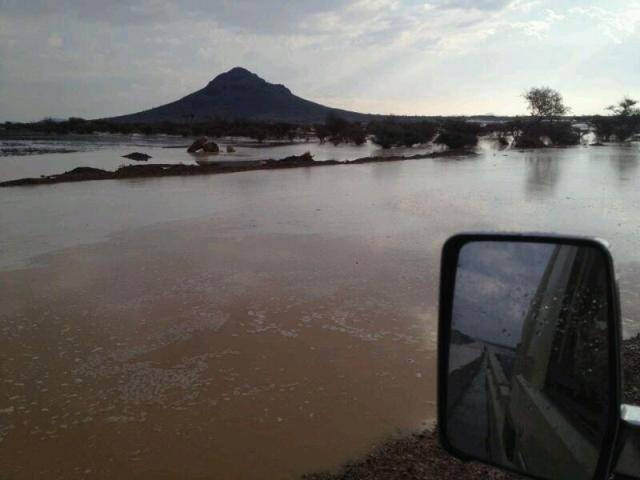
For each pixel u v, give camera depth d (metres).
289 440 5.27
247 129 102.81
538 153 53.69
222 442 5.28
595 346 1.49
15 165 39.84
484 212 18.02
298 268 11.36
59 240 14.55
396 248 13.04
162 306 9.20
